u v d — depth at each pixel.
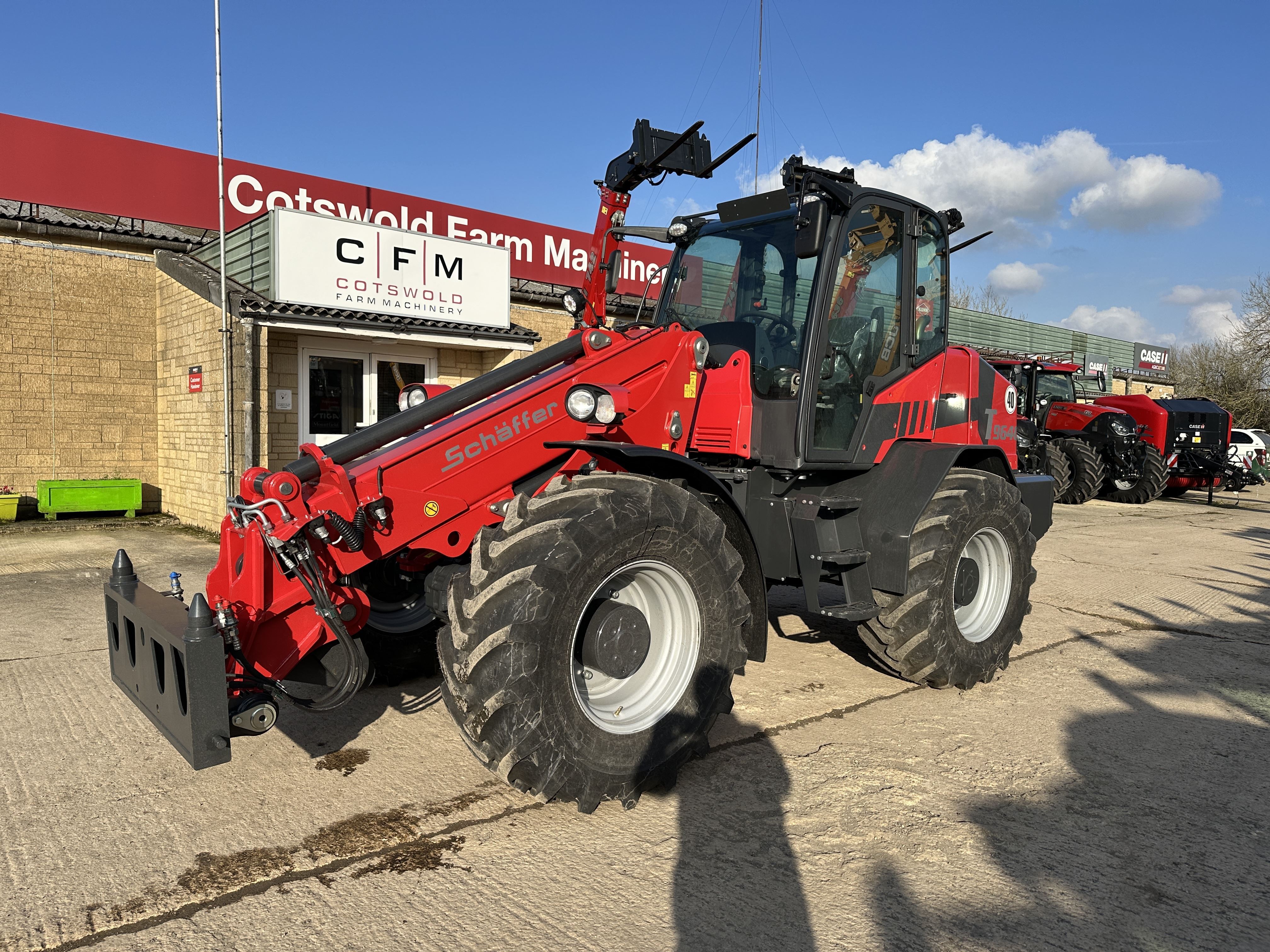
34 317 8.82
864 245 3.92
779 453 3.77
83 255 9.04
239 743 3.35
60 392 9.02
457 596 2.67
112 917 2.18
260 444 8.14
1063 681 4.37
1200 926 2.23
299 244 8.23
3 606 5.40
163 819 2.72
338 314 8.53
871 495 4.00
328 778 3.04
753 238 4.00
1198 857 2.60
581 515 2.68
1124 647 5.07
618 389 3.20
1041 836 2.71
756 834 2.68
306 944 2.09
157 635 2.47
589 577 2.66
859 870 2.48
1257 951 2.13
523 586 2.54
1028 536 4.42
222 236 7.73
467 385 3.21
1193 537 10.12
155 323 9.52
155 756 3.20
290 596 2.71
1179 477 14.78
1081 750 3.43
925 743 3.47
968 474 4.22
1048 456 13.91
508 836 2.64
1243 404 30.91
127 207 9.07
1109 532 10.53
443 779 3.05
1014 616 4.37
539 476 3.26
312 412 9.04
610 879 2.41
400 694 3.95
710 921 2.21
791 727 3.63
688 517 2.93
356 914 2.22
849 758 3.30
